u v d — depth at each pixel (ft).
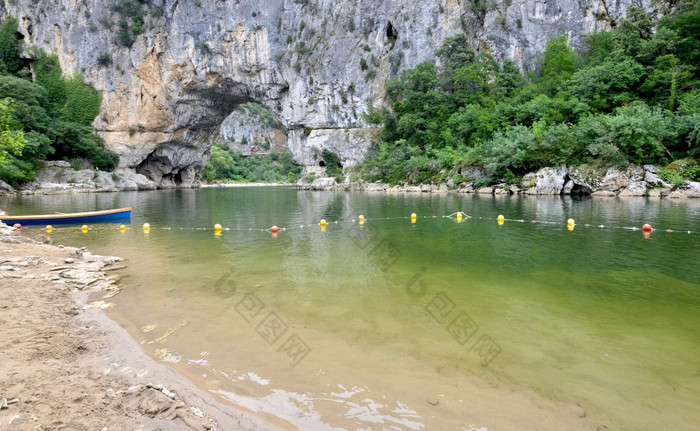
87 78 190.60
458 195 104.01
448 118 136.56
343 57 174.50
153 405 12.54
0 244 35.63
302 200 103.50
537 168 102.22
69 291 24.56
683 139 89.66
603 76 107.04
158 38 189.47
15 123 123.34
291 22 184.65
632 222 51.37
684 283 26.04
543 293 24.14
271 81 188.44
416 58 160.25
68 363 15.37
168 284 26.55
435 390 13.96
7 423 10.85
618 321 19.80
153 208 83.15
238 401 13.34
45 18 188.24
